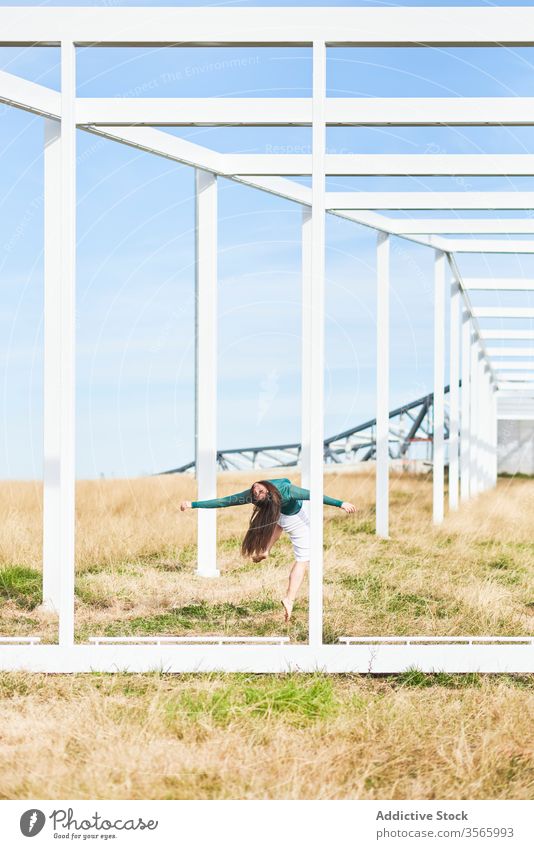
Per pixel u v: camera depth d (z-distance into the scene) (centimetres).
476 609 654
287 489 637
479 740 406
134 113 651
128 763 373
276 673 503
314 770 371
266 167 834
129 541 938
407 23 506
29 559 819
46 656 503
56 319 667
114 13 508
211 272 866
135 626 611
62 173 512
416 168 777
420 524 1231
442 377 1280
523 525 1216
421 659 506
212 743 395
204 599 705
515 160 773
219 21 508
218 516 1192
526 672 509
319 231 508
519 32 501
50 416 668
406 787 362
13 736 405
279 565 866
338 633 581
